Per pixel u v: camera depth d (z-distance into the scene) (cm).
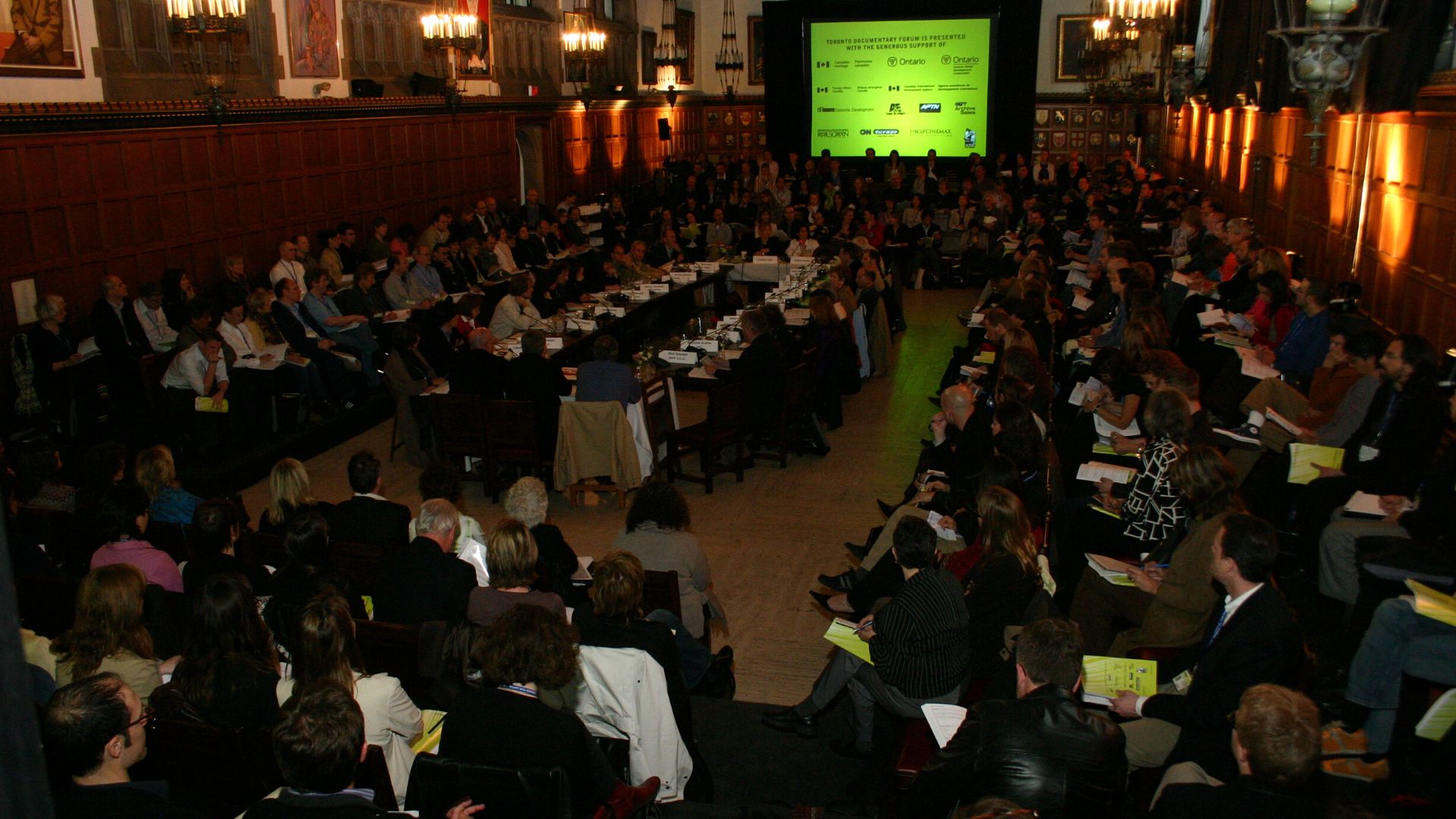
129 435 897
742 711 509
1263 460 659
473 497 897
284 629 429
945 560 498
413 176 1600
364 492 573
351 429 1052
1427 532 501
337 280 1261
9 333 934
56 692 279
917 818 319
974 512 534
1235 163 1678
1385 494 549
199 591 362
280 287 1012
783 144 2719
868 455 991
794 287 1367
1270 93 1071
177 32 981
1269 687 280
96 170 1024
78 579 520
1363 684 406
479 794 286
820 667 603
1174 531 512
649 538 531
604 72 2298
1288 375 773
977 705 319
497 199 1864
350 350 1089
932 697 407
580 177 2202
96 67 1022
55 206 978
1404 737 379
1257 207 1491
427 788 288
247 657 363
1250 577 371
